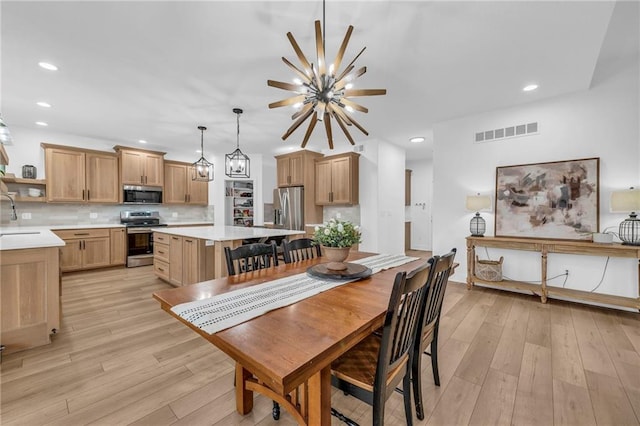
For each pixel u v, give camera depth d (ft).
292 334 3.34
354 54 7.82
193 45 7.41
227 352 3.12
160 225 17.93
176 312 4.01
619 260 9.79
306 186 18.06
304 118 7.17
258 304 4.29
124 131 15.08
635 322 8.81
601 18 6.37
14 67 8.45
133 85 9.64
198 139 16.85
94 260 15.33
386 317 3.52
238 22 6.52
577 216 10.41
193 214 21.21
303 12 6.19
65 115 12.55
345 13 6.21
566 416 4.95
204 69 8.63
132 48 7.53
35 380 5.93
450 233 13.61
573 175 10.48
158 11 6.14
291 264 7.27
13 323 7.06
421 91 10.26
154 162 17.93
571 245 9.84
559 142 10.80
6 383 5.83
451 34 6.96
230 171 12.48
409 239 24.62
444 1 5.85
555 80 9.45
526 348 7.26
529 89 10.12
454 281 13.56
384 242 17.57
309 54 7.88
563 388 5.69
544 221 11.07
